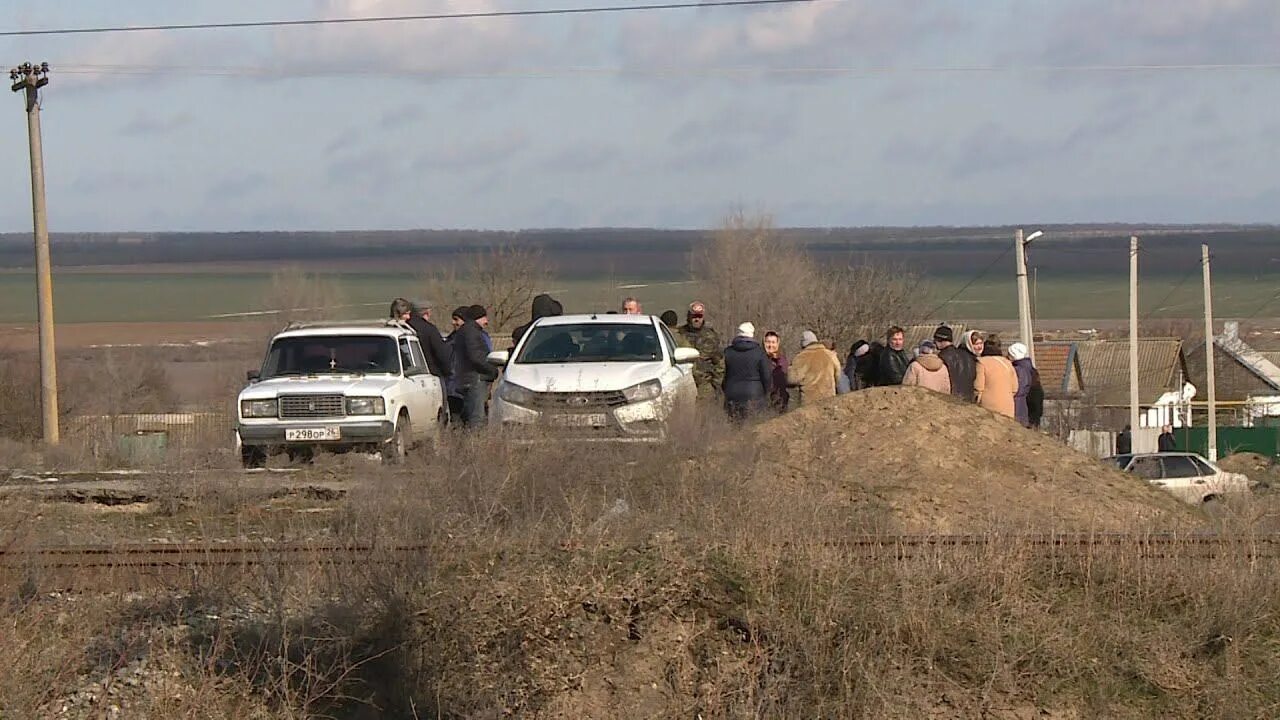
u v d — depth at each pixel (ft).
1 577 110.11
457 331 220.02
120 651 97.50
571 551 99.55
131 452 224.33
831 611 96.89
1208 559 110.42
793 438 157.38
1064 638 99.96
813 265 579.07
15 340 593.83
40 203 356.18
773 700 91.76
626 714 90.17
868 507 134.31
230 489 155.53
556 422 155.74
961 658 96.68
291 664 92.68
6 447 221.66
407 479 138.31
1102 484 151.33
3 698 88.69
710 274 571.69
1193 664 100.58
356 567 103.09
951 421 161.48
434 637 92.79
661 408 167.94
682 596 97.60
